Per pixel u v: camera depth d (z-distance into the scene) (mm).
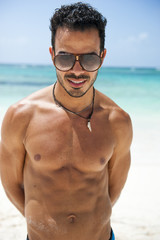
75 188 1896
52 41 1932
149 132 8734
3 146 2010
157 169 5816
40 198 1893
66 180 1885
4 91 21500
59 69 1809
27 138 1920
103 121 2031
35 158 1889
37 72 57125
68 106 1979
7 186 2119
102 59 2012
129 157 2236
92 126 1987
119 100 17469
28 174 1958
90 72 1815
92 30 1787
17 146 1956
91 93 2008
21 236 3447
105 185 2043
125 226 3793
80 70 1780
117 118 2076
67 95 1947
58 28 1813
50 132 1914
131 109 13578
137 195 4750
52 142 1897
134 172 5676
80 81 1811
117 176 2236
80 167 1914
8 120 1935
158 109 13531
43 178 1896
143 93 21984
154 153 6727
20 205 2154
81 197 1901
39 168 1898
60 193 1882
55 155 1882
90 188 1930
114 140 2041
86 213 1910
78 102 1959
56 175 1885
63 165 1896
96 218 1940
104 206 1995
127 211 4227
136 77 46250
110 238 2109
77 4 1828
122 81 36250
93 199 1937
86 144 1935
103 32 1903
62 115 1961
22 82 31000
